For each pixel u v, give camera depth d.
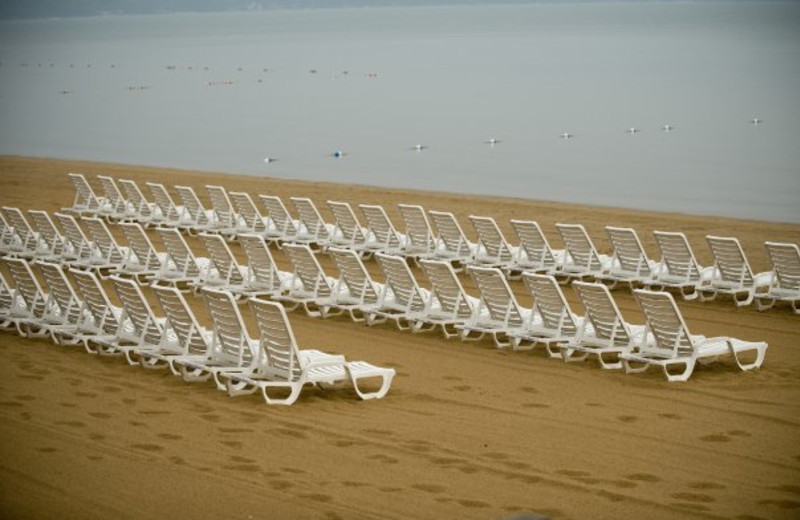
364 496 20.12
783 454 22.33
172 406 25.95
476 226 43.06
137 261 43.16
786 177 73.94
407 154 90.81
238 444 23.12
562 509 19.48
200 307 38.34
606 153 88.31
